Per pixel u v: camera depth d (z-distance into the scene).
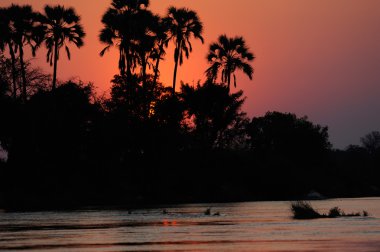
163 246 76.25
